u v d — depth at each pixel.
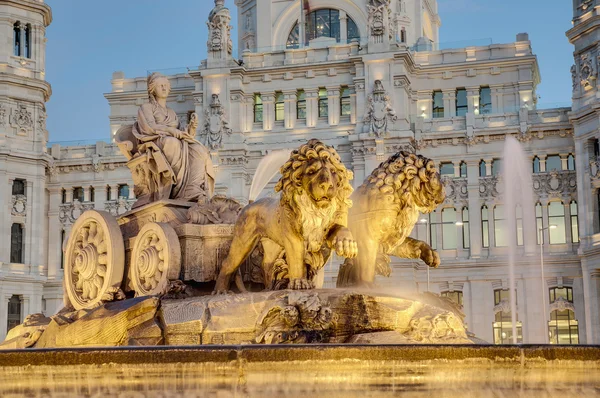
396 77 72.56
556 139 69.38
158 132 15.73
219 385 8.04
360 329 11.75
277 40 85.94
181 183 15.55
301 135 74.38
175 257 13.91
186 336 11.65
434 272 70.56
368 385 8.20
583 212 65.00
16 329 15.74
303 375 8.10
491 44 75.56
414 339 11.77
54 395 8.07
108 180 77.62
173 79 79.50
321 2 83.81
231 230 14.47
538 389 8.38
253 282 14.62
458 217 70.94
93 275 15.02
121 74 81.69
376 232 13.30
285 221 12.41
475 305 69.50
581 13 66.00
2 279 69.69
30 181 72.81
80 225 15.45
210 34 75.44
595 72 64.88
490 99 75.38
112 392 8.05
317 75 74.81
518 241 69.31
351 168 72.00
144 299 12.19
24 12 73.88
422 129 72.12
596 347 8.48
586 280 63.94
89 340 12.34
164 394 8.04
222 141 73.38
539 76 80.94
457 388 8.33
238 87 75.00
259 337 11.41
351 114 73.69
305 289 12.16
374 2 73.19
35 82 73.06
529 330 67.75
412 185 13.36
